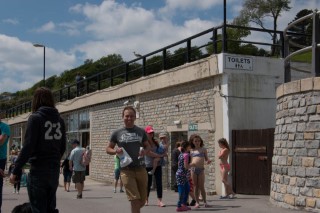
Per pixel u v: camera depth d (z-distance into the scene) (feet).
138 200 24.80
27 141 18.49
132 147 24.81
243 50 59.16
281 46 53.21
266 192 44.78
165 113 59.93
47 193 19.11
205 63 51.08
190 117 54.60
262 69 50.49
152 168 38.86
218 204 39.32
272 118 50.75
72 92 112.88
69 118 97.86
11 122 149.69
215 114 50.24
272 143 44.39
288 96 35.60
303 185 33.19
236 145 47.67
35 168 18.80
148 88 63.05
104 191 58.34
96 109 83.30
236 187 47.50
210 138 50.93
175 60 66.74
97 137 82.48
